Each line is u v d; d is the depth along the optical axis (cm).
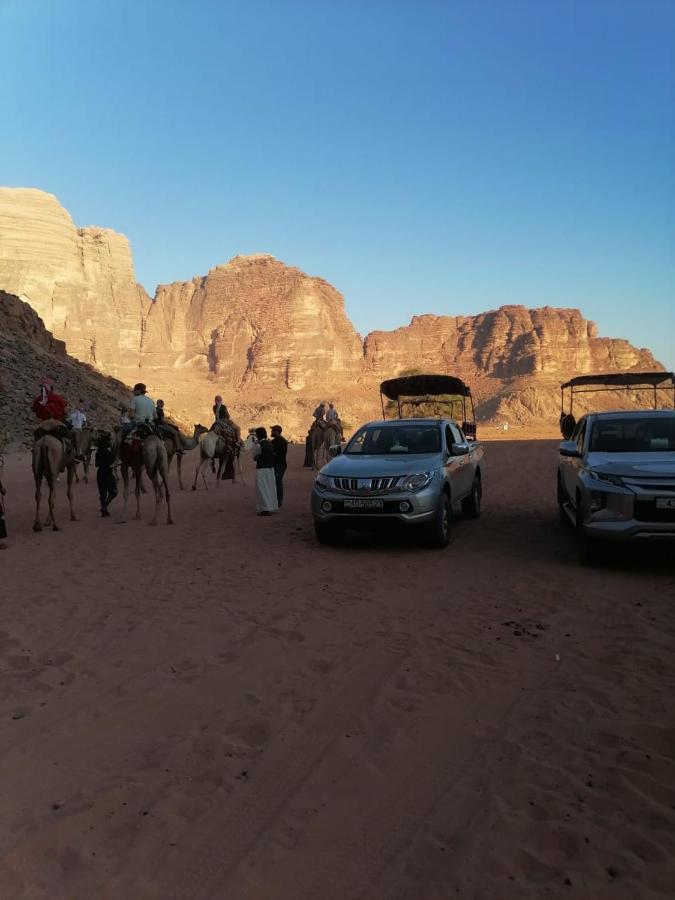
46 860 325
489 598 745
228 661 573
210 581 829
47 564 935
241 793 379
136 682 533
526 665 557
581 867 316
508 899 297
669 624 648
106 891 304
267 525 1236
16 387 4447
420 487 958
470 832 343
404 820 354
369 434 1139
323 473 1009
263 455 1360
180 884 309
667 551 963
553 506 1426
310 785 387
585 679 526
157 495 1249
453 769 402
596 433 973
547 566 888
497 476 2086
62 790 384
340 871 317
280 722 463
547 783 385
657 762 404
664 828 342
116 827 349
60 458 1199
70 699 504
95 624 672
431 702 492
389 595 761
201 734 446
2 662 575
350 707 485
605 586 785
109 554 993
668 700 486
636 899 295
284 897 301
